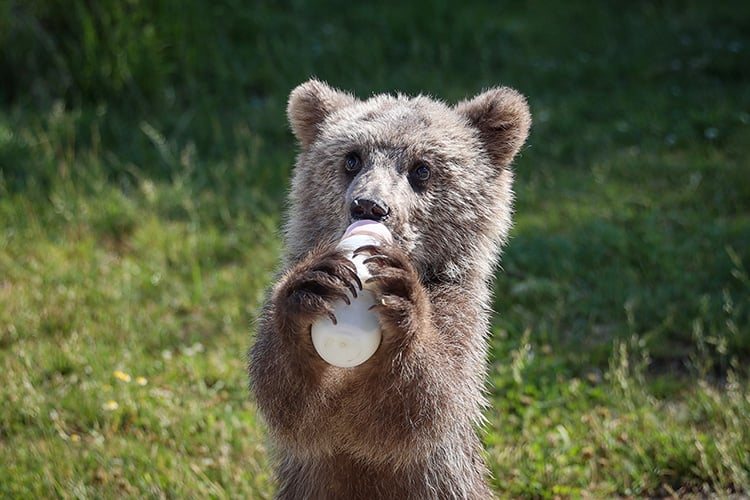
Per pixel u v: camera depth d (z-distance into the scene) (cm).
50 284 1268
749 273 1268
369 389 656
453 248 745
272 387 663
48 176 1498
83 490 886
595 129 1750
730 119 1752
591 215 1465
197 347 1161
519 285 1279
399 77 1891
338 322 620
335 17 2086
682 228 1428
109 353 1128
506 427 1015
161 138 1608
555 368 1100
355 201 695
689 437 960
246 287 1290
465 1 2227
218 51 1875
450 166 748
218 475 938
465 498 762
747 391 1035
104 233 1416
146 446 973
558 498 919
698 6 2264
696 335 1102
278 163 1597
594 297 1236
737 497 906
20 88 1709
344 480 741
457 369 681
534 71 1969
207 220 1444
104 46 1730
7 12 1705
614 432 993
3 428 1012
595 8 2250
